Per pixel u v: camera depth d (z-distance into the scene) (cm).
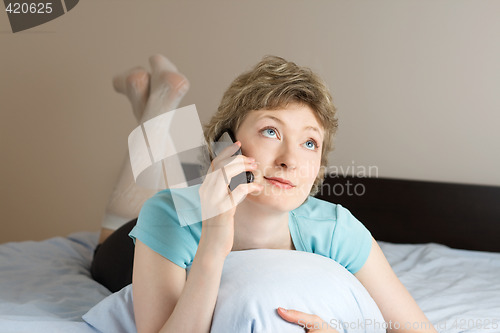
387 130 260
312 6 266
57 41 300
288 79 93
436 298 154
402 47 255
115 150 299
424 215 250
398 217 254
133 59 293
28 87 304
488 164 247
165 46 288
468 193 244
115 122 297
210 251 86
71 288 151
